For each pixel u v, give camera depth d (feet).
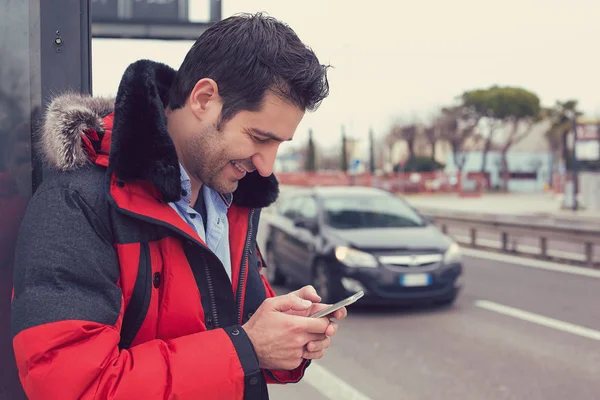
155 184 3.31
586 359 15.84
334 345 17.28
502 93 165.27
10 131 3.75
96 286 3.19
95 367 2.98
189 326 3.57
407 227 22.88
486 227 39.63
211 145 3.54
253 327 3.48
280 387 13.97
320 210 23.85
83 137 3.42
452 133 174.70
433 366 15.37
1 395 3.74
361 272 20.51
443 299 21.06
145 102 3.36
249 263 4.37
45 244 3.15
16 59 3.77
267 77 3.38
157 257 3.49
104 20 13.58
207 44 3.52
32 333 2.97
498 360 15.84
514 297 23.67
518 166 175.22
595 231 31.35
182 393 3.11
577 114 169.78
